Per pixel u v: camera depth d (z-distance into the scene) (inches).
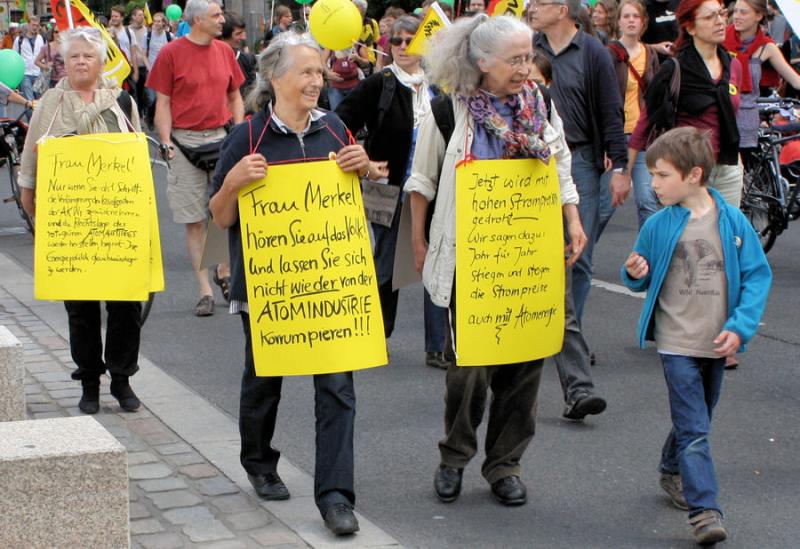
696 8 286.0
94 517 157.9
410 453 233.8
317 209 192.4
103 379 283.1
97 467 157.0
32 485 154.8
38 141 247.6
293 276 192.7
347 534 190.2
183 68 359.3
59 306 361.4
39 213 245.8
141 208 248.1
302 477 218.7
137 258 247.4
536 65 257.0
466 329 197.6
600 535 194.7
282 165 191.8
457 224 195.3
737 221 190.2
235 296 200.1
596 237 274.1
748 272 189.2
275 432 246.1
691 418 189.6
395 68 276.4
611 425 250.1
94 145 247.3
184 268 426.9
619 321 341.1
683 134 190.7
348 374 196.4
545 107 201.3
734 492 213.0
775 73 475.5
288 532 192.2
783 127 440.5
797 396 270.1
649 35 487.2
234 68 373.4
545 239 200.5
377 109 273.6
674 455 202.5
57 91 253.3
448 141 197.0
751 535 194.5
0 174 695.7
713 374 196.7
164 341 323.9
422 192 199.2
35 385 277.4
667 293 193.0
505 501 206.5
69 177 246.7
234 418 254.2
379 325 196.2
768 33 552.1
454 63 193.2
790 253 437.1
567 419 253.0
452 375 203.5
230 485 212.4
